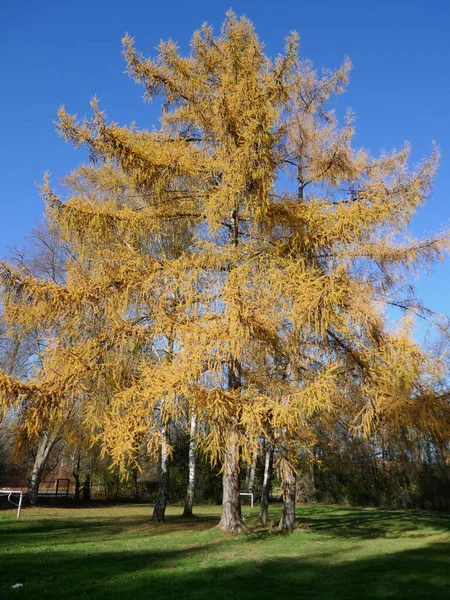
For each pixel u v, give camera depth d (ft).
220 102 26.78
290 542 29.12
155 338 25.02
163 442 22.00
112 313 23.98
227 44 28.48
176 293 25.08
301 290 21.97
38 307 23.58
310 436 30.30
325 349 27.02
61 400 22.82
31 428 22.13
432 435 23.48
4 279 23.29
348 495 75.25
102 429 24.61
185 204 29.25
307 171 35.09
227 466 24.90
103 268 24.45
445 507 64.08
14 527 36.78
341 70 34.40
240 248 26.63
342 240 25.66
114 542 28.89
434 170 26.35
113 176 31.60
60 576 18.21
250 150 24.54
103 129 24.68
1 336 53.72
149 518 46.73
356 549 27.02
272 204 27.25
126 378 24.88
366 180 29.30
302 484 68.49
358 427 23.63
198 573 19.06
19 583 16.98
